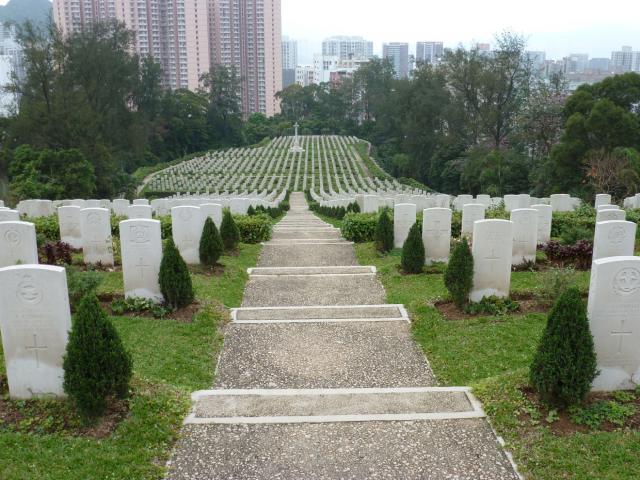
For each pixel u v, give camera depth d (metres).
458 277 10.33
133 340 9.01
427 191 63.03
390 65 114.00
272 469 5.66
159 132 86.31
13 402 6.71
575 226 15.53
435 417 6.57
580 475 5.36
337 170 76.94
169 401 6.76
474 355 8.55
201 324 9.85
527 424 6.25
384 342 9.38
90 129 45.31
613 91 38.44
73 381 6.11
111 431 6.15
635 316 6.76
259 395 7.16
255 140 117.62
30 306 6.57
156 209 24.11
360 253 17.34
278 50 138.00
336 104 120.81
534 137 48.41
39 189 36.06
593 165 31.62
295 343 9.34
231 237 17.00
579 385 6.23
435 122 73.62
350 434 6.25
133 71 57.19
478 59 58.34
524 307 10.49
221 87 108.88
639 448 5.70
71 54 50.12
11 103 51.88
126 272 10.62
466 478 5.50
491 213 18.50
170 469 5.66
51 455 5.66
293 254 17.58
